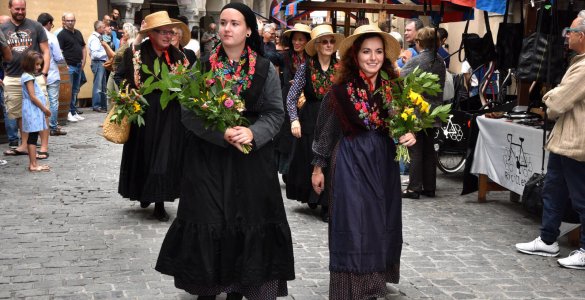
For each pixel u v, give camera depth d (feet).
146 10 89.40
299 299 15.60
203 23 97.76
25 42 35.99
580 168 18.07
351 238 13.79
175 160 22.30
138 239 20.43
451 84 29.81
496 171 25.46
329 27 22.72
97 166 32.32
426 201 26.94
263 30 39.78
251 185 13.32
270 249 13.43
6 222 22.09
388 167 14.33
